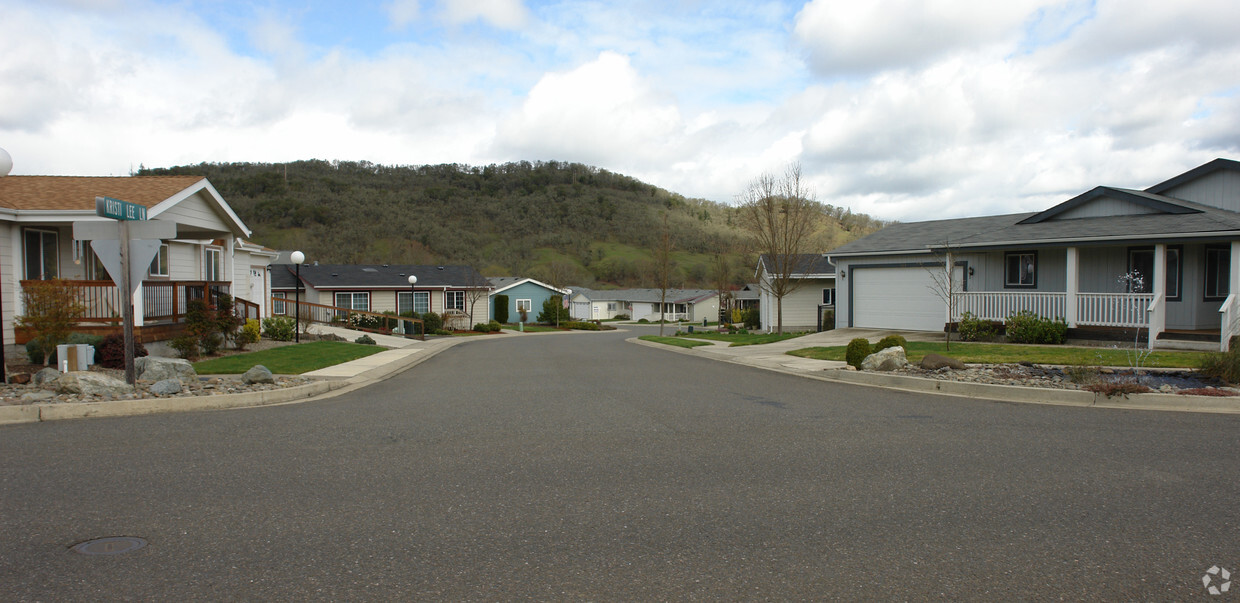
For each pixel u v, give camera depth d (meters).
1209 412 8.69
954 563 3.84
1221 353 11.20
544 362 17.64
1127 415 8.47
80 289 13.83
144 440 6.96
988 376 11.51
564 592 3.49
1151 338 14.97
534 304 58.12
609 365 16.47
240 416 8.53
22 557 3.88
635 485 5.36
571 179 130.00
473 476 5.62
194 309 15.63
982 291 19.98
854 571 3.74
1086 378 10.73
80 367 10.99
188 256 20.56
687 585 3.57
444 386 12.08
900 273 21.95
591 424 7.95
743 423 7.99
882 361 12.77
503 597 3.42
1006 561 3.87
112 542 4.12
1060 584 3.57
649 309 78.88
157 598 3.39
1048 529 4.36
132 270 9.71
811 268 32.00
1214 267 16.53
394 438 7.12
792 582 3.61
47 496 5.00
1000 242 18.02
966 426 7.75
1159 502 4.88
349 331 29.89
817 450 6.54
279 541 4.16
